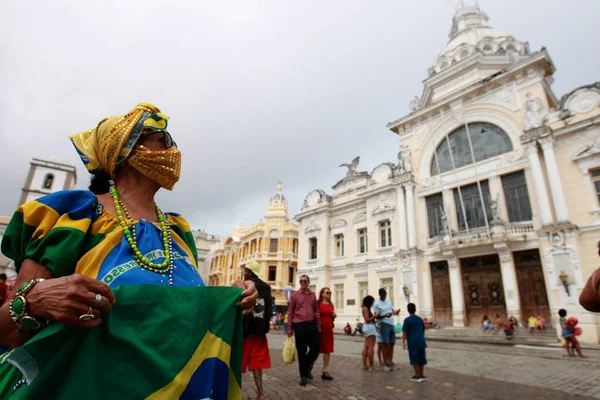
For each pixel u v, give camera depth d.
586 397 4.97
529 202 17.25
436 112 22.33
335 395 5.01
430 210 21.38
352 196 26.00
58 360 0.93
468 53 23.92
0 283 5.90
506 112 19.05
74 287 0.91
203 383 1.13
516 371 7.37
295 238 37.34
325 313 6.43
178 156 1.60
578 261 14.73
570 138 16.59
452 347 13.09
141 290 1.10
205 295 1.30
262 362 4.57
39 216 1.13
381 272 22.08
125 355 1.01
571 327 10.23
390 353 7.54
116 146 1.44
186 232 1.76
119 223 1.29
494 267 17.97
